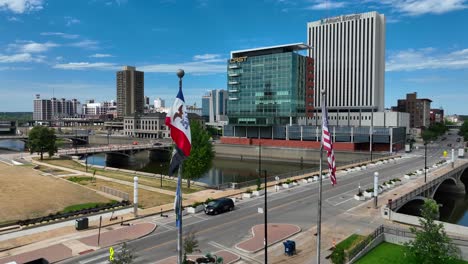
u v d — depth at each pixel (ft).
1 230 120.37
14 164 306.55
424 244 88.63
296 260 96.07
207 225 128.26
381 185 190.29
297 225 128.16
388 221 133.28
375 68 653.71
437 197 264.11
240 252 101.91
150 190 194.59
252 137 544.21
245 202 166.30
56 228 124.36
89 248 104.73
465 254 98.68
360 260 97.96
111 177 244.22
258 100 533.14
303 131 479.00
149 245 107.65
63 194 180.86
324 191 191.11
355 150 434.30
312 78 552.41
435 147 495.00
